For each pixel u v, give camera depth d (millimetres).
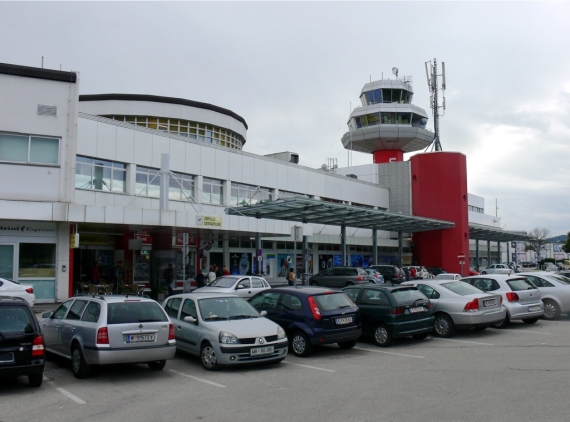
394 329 12469
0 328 8016
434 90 53000
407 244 48062
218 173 31734
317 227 41000
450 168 45688
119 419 6793
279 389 8375
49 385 8828
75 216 19531
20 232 19500
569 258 80438
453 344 12852
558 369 9406
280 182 36906
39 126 19797
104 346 8891
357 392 8008
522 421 6309
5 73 19484
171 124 37375
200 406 7398
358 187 45875
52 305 19234
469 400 7344
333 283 30547
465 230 45344
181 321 11016
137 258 28062
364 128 55781
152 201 27734
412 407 7047
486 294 14250
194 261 30688
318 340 11172
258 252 27719
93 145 25094
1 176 19047
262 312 11297
